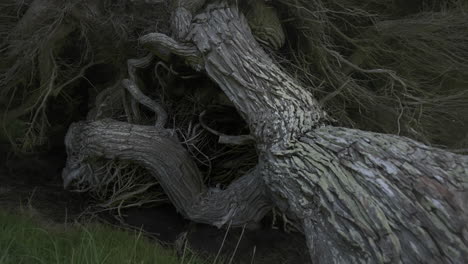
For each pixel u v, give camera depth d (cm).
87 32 561
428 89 605
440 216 235
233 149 526
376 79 600
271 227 487
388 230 239
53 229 389
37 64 578
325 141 326
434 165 270
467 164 272
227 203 454
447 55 584
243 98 401
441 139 602
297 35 556
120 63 589
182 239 432
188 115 532
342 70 586
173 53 461
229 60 414
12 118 586
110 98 566
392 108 552
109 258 322
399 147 292
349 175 281
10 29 610
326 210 276
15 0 601
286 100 387
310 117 374
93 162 489
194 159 520
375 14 568
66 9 540
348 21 612
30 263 301
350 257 251
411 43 577
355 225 254
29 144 562
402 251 232
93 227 421
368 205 256
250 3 491
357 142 305
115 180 506
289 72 541
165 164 468
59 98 656
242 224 454
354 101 566
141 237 412
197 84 511
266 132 372
